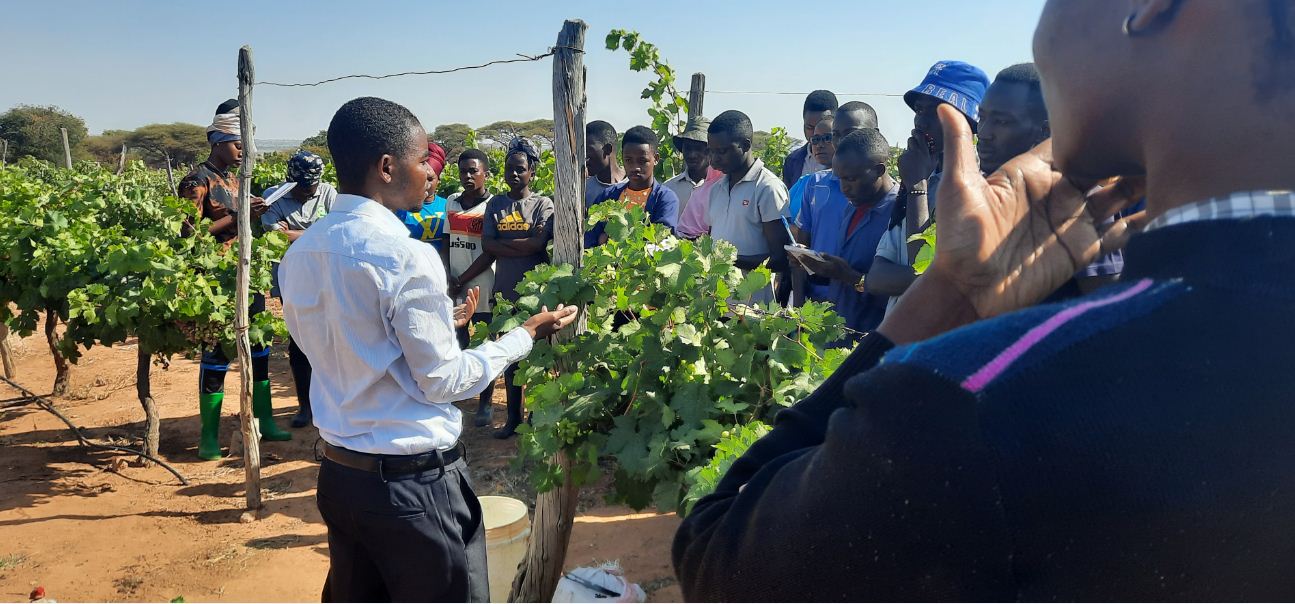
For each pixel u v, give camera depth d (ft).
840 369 2.99
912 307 2.87
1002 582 2.02
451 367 9.02
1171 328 2.01
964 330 2.23
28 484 18.57
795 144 37.27
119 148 225.56
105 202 23.30
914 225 12.31
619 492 10.66
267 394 21.49
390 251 8.60
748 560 2.48
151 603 13.75
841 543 2.19
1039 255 2.79
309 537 16.33
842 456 2.23
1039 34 2.55
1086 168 2.52
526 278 11.12
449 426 9.41
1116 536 1.93
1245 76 2.10
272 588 14.33
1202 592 1.97
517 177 20.85
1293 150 2.06
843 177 13.98
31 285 21.38
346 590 9.86
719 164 17.19
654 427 10.10
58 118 211.41
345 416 9.00
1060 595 1.98
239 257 16.94
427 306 8.73
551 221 20.85
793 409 3.05
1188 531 1.91
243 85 16.61
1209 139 2.14
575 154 11.21
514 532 12.82
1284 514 1.94
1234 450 1.91
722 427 9.59
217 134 21.80
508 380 21.48
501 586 12.69
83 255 20.13
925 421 2.05
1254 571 1.97
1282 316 1.95
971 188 2.77
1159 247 2.15
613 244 10.96
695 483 8.89
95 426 22.77
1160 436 1.92
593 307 10.93
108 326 19.53
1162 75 2.22
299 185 22.95
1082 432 1.93
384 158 8.95
